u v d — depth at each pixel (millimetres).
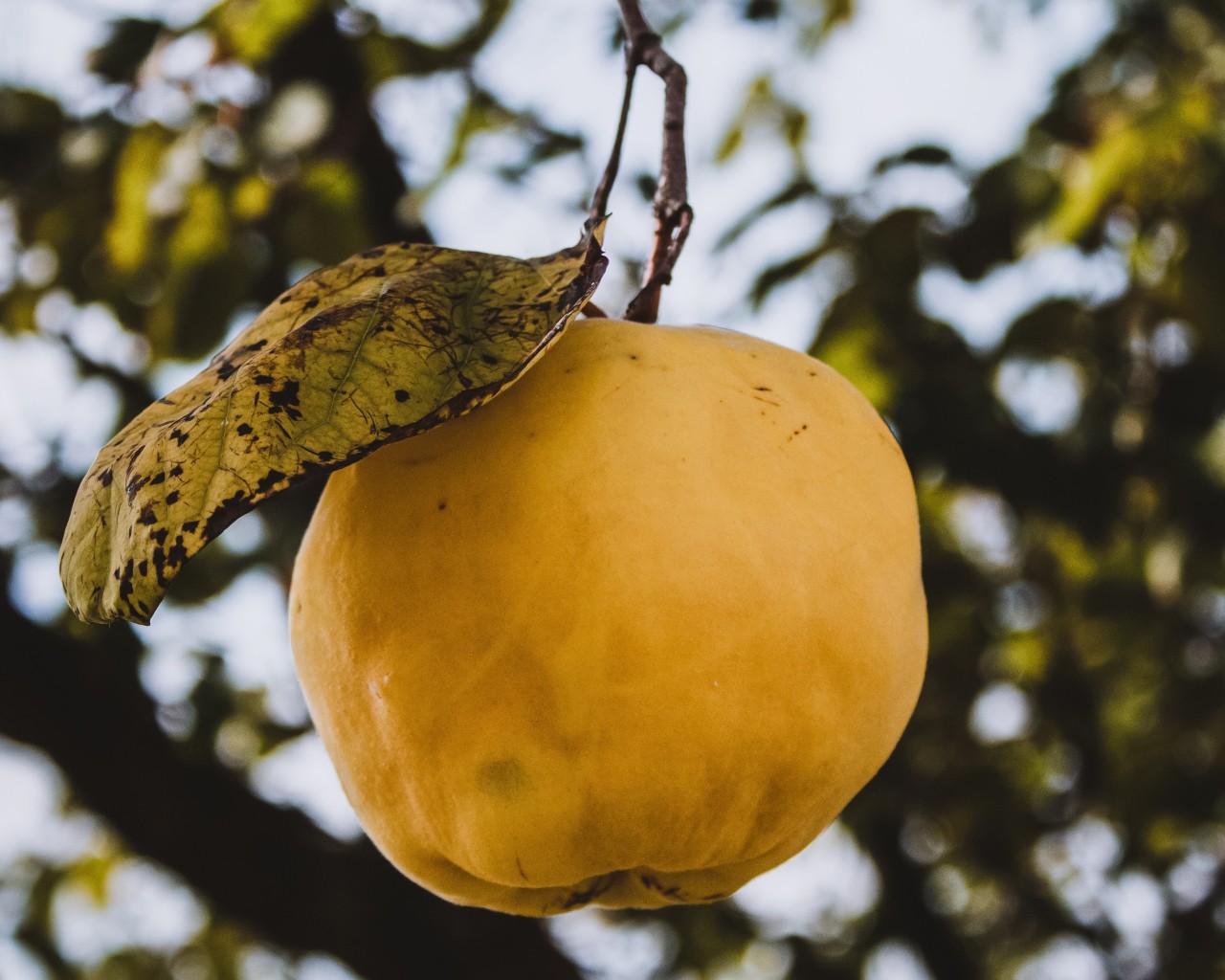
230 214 2500
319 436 914
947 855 3861
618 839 1027
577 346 1107
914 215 2867
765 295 2932
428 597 1023
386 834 1115
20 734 2895
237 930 4238
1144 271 2723
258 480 894
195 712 3203
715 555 999
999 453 2812
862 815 3621
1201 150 2590
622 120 1293
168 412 1027
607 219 1108
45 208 2721
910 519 1167
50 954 4152
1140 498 2990
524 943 3127
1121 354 2852
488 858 1035
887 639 1082
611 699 984
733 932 3832
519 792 1008
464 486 1033
